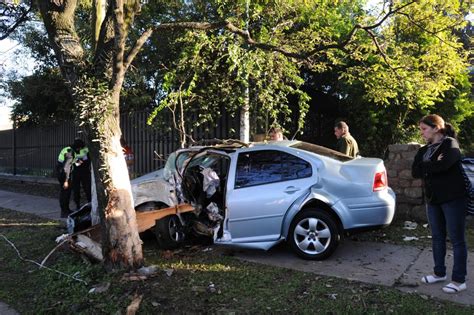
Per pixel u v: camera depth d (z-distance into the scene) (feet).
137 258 17.93
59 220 30.89
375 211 18.99
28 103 55.42
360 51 28.30
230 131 31.09
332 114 39.32
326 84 39.27
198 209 22.22
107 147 17.33
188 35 27.94
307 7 29.35
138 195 22.22
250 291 15.88
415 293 15.17
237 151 21.15
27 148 62.49
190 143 32.55
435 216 15.90
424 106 32.58
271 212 19.60
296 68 30.91
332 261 19.17
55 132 55.83
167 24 17.93
